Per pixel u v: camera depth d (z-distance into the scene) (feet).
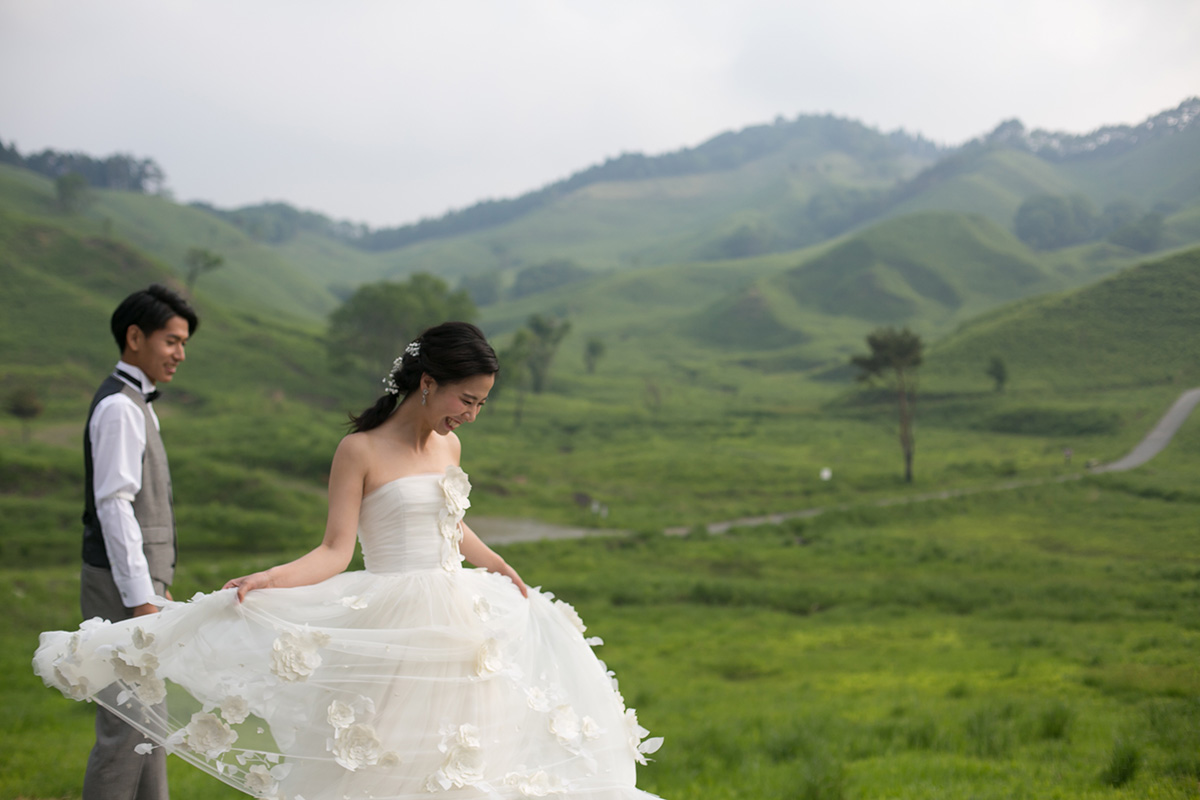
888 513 142.41
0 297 305.12
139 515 12.56
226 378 289.12
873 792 17.94
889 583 92.02
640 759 11.82
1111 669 35.58
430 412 10.95
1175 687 28.78
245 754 10.00
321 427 217.77
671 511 165.27
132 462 12.12
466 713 10.26
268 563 105.91
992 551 105.91
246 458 173.58
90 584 12.25
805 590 90.02
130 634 10.34
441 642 10.36
